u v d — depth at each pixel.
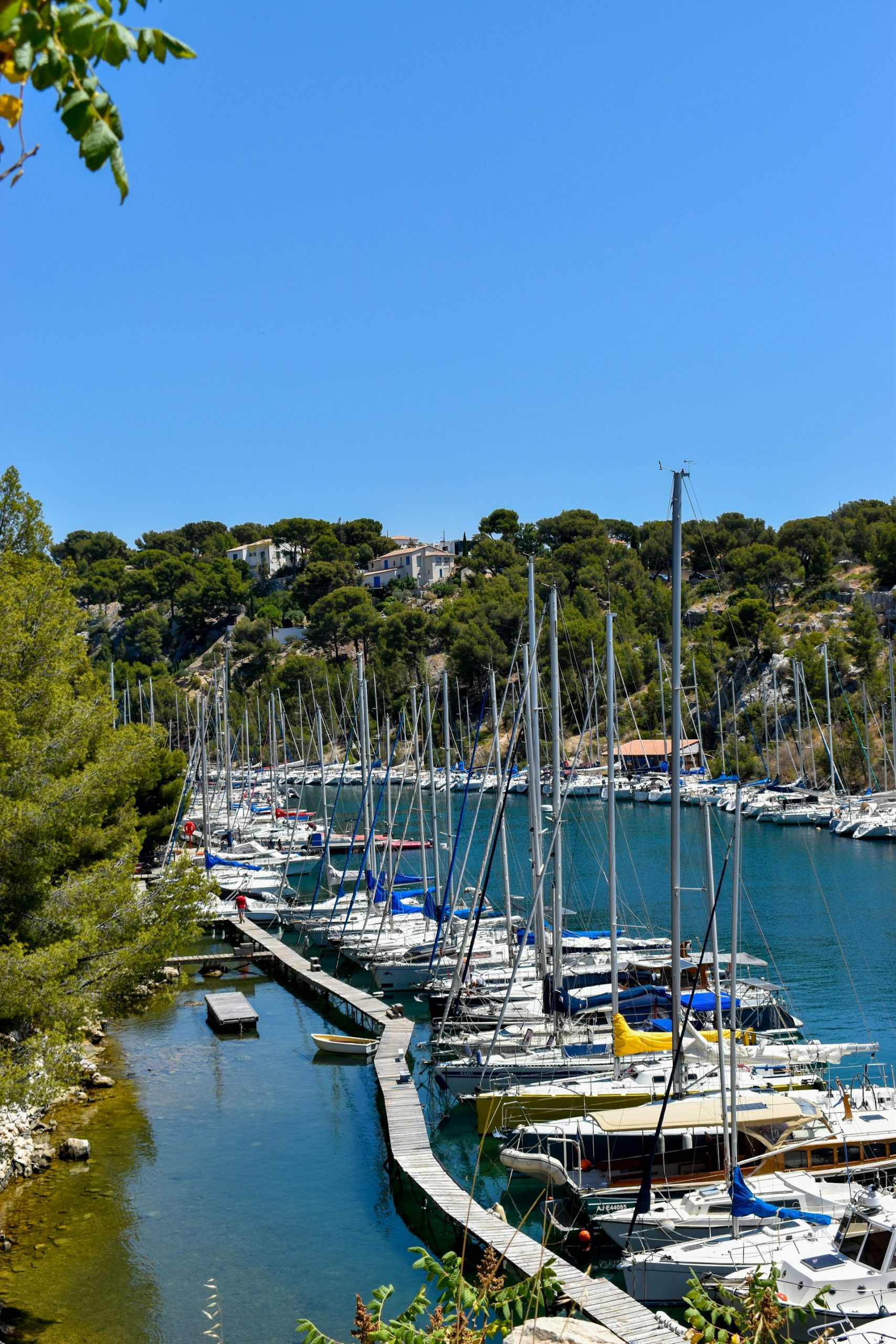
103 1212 24.92
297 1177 27.06
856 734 104.12
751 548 162.38
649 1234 21.39
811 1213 21.34
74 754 24.89
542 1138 25.19
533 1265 21.17
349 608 176.00
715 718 122.38
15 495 30.39
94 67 3.44
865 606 123.56
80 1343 19.25
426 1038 37.81
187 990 45.62
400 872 69.44
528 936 44.56
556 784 33.22
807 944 49.34
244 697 148.25
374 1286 21.62
